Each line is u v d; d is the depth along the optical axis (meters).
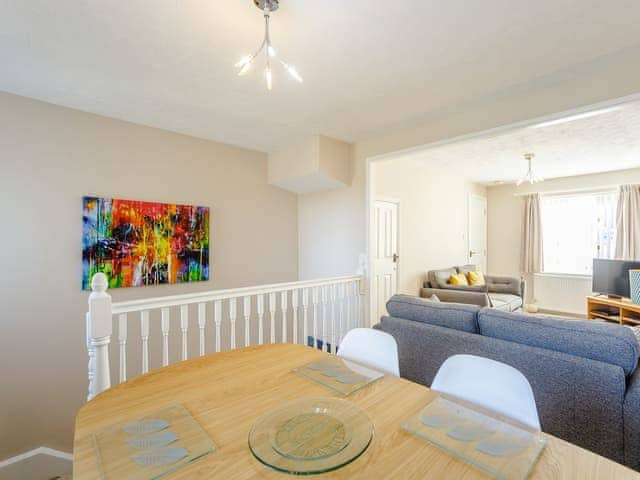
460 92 2.35
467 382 1.16
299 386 1.21
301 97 2.44
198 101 2.52
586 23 1.60
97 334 1.56
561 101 2.20
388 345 1.46
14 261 2.38
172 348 3.19
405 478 0.72
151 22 1.60
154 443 0.85
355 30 1.66
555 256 5.64
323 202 4.00
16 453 2.37
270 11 1.49
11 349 2.37
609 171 5.00
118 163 2.88
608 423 1.37
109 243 2.80
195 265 3.35
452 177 5.48
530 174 4.32
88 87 2.29
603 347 1.42
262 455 0.80
